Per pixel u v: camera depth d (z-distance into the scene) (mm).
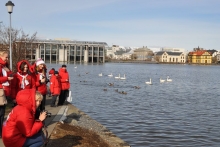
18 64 8516
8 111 11641
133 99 28859
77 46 162250
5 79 7551
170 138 14906
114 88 39062
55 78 14273
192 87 45500
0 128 7859
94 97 29328
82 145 8961
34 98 5320
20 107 5285
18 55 21266
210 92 38625
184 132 16188
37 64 9750
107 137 11875
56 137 9141
